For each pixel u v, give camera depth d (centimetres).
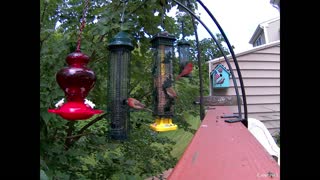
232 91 487
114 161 213
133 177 200
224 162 96
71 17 224
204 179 80
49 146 178
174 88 229
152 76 228
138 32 245
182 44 274
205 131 157
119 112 204
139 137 240
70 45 196
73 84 143
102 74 234
